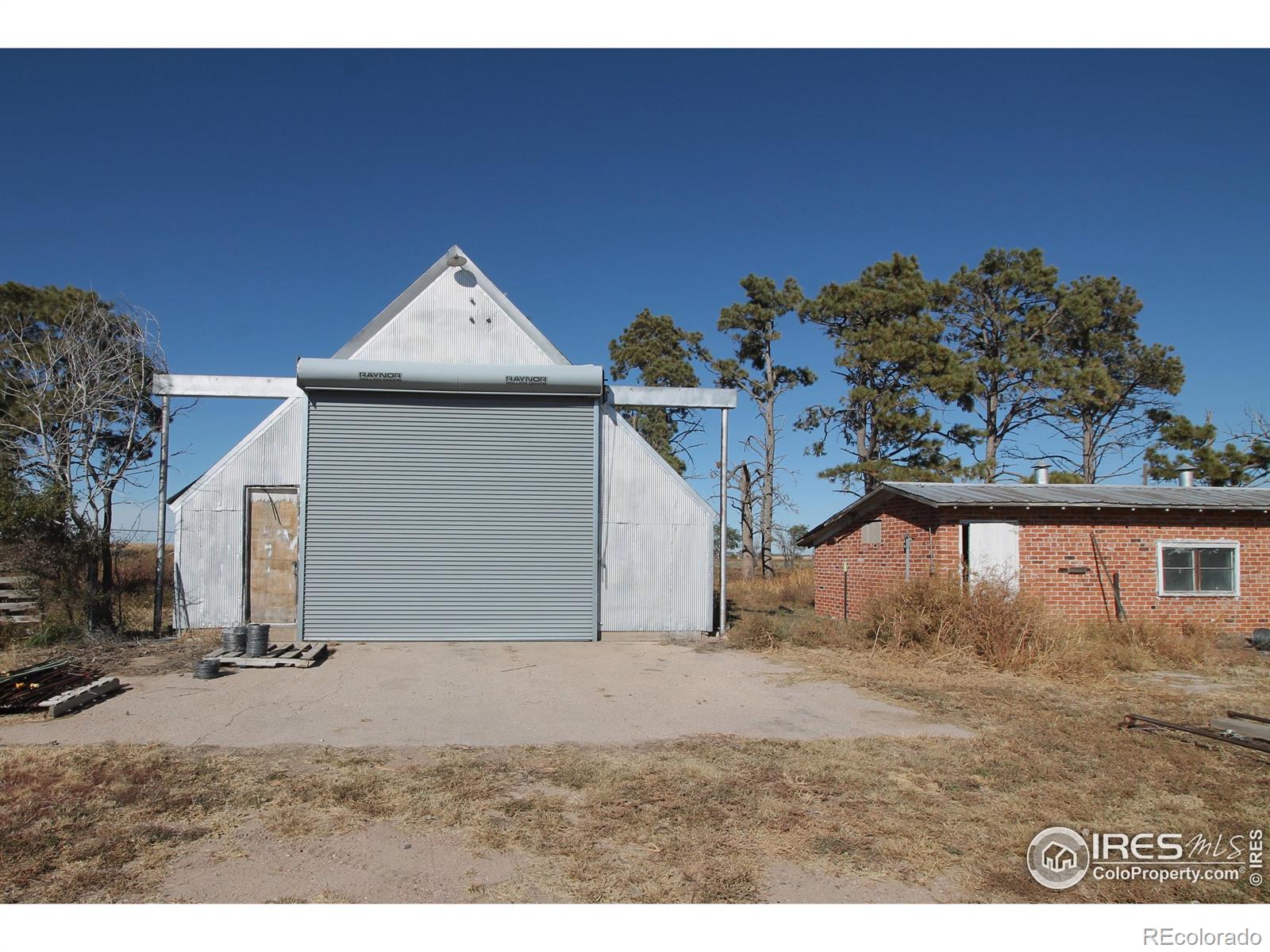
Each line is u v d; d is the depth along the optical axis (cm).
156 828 552
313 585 1433
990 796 634
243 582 1459
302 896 459
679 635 1498
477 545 1474
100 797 612
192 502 1463
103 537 1477
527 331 1554
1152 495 1705
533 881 480
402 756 731
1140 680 1149
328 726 842
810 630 1484
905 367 3300
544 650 1387
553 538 1491
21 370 1728
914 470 3095
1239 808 610
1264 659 1334
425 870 493
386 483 1463
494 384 1470
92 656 1225
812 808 604
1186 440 3272
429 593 1456
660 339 4081
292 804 602
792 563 3972
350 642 1430
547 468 1502
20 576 1337
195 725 838
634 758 725
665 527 1542
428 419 1482
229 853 516
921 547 1634
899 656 1268
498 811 592
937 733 829
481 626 1462
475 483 1483
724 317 3825
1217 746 782
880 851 527
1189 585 1631
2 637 1284
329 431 1460
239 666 1176
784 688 1063
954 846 536
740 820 576
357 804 602
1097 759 734
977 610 1291
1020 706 955
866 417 3409
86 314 1670
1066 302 3491
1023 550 1584
